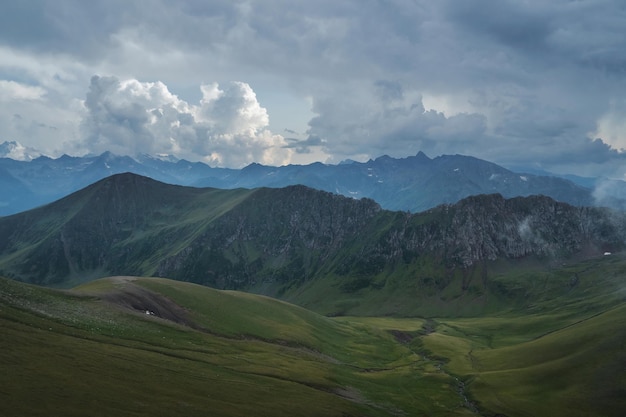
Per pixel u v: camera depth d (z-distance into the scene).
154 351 111.56
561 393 132.62
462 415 123.62
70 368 80.44
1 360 74.88
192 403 81.75
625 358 139.38
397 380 157.75
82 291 146.62
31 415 60.47
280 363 137.75
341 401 112.50
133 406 72.94
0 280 122.31
